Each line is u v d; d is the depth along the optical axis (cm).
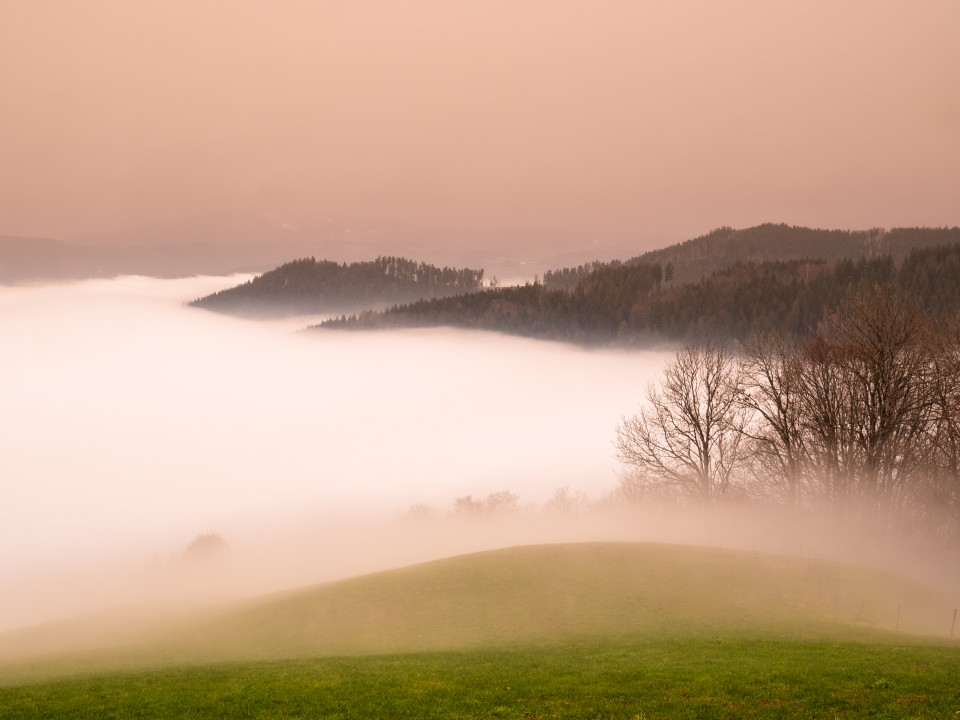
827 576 4925
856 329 6231
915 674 2769
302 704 2770
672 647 3628
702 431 6881
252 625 4728
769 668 2981
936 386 5838
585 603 4656
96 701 2911
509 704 2698
